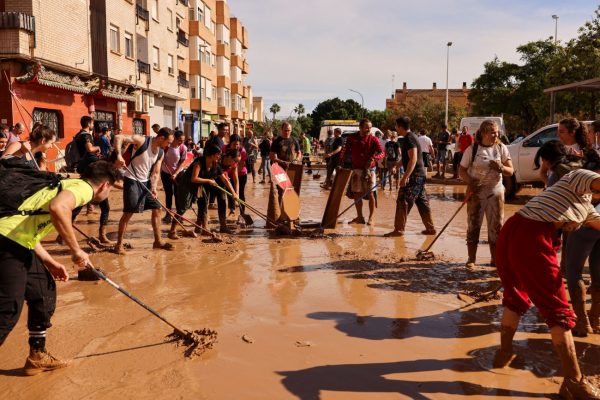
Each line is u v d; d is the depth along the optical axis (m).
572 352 3.63
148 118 30.95
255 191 16.98
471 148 6.89
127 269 6.95
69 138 21.00
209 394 3.64
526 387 3.80
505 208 13.23
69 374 3.93
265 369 4.03
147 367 4.04
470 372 4.02
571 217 3.82
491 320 5.14
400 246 8.51
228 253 7.95
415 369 4.06
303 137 26.16
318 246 8.50
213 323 4.99
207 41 45.03
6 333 3.66
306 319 5.12
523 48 42.34
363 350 4.40
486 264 7.34
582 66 26.25
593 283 4.89
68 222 3.59
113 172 3.90
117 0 24.94
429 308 5.48
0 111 17.52
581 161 4.78
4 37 17.09
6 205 3.63
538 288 3.76
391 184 18.08
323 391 3.70
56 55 19.41
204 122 45.56
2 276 3.60
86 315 5.16
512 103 42.62
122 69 25.69
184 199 9.02
